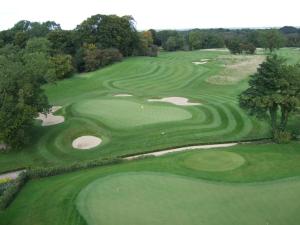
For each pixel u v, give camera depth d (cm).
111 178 2642
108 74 8812
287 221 1966
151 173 2742
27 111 3869
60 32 10638
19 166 3769
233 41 12419
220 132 4356
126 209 2150
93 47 9981
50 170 3225
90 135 4312
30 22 13938
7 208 2544
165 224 1958
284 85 3772
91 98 6266
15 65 4325
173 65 9550
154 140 4128
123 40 10875
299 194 2292
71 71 8875
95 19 10531
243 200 2225
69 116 4966
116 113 4959
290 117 4706
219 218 2008
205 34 18062
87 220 2052
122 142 4109
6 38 11631
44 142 4194
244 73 8306
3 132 3828
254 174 2942
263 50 14200
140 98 6000
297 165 3181
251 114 4075
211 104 5450
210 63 9806
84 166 3378
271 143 3962
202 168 3116
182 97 6144
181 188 2431
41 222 2252
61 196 2573
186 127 4441
